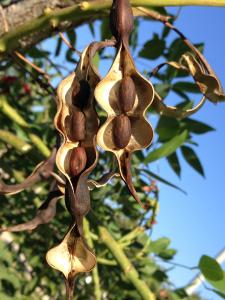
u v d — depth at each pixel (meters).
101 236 0.23
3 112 0.24
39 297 0.31
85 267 0.11
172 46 0.23
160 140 0.23
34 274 0.31
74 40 0.25
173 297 0.25
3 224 0.29
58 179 0.14
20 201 0.29
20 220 0.29
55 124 0.12
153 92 0.12
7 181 0.27
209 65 0.14
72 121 0.12
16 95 0.30
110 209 0.27
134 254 0.26
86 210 0.11
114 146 0.12
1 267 0.29
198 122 0.23
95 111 0.12
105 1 0.15
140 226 0.26
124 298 0.27
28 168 0.27
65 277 0.11
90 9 0.15
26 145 0.23
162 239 0.27
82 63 0.12
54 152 0.15
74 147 0.12
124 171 0.12
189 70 0.14
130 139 0.12
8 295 0.29
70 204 0.11
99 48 0.12
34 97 0.31
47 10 0.15
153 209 0.26
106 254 0.26
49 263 0.11
